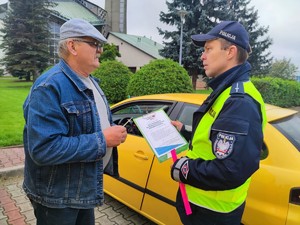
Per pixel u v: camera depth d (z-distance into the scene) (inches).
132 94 374.9
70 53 59.0
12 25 856.9
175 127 71.9
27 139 54.8
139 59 1227.9
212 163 50.5
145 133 68.9
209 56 58.5
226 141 48.8
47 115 52.1
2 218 114.3
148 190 103.3
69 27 58.4
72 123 55.6
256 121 49.8
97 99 68.0
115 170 78.0
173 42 852.6
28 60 845.2
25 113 58.2
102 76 448.8
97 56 62.1
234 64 56.7
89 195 58.8
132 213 121.9
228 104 51.1
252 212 76.2
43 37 874.8
